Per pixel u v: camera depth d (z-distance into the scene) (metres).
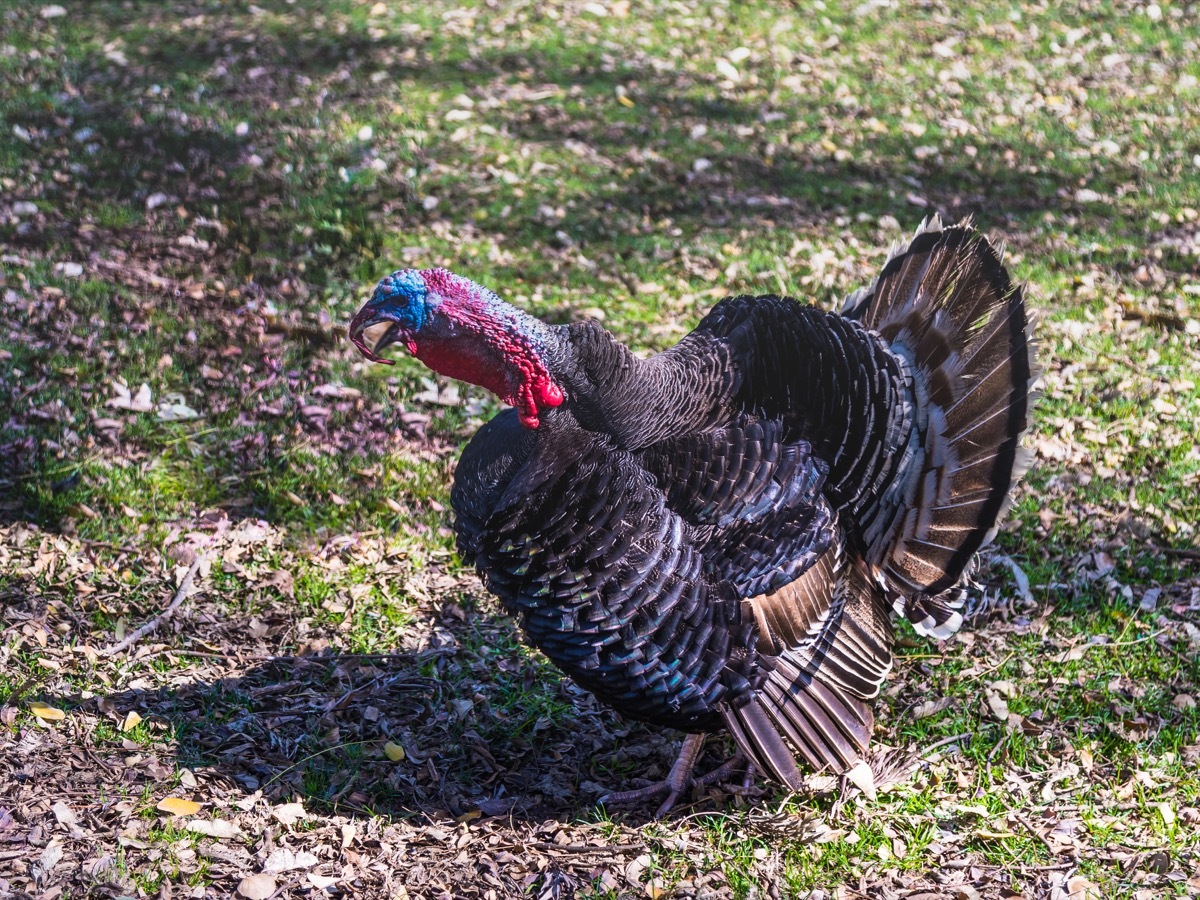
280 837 5.79
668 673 5.47
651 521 5.34
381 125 14.28
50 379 9.43
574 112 14.82
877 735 6.67
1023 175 13.91
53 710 6.40
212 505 8.36
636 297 11.17
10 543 7.79
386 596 7.66
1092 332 10.62
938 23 17.78
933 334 5.88
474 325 5.28
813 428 5.68
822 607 5.76
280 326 10.39
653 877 5.68
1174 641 7.23
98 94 14.83
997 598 7.63
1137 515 8.36
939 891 5.57
